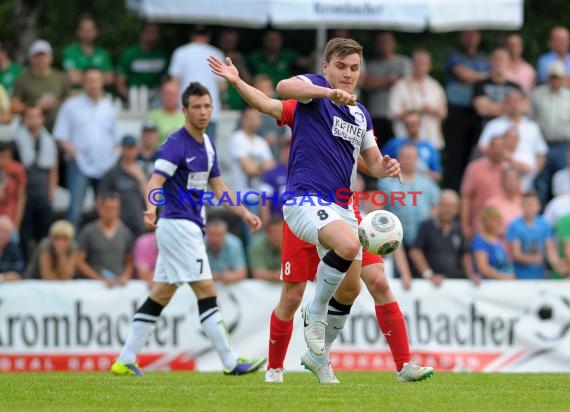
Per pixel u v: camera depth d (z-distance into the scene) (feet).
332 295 83.82
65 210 182.80
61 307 140.67
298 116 86.33
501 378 106.63
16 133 171.73
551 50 216.95
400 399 77.87
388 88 191.72
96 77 172.86
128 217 162.81
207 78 176.35
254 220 110.63
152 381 99.35
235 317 142.20
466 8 172.76
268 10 166.09
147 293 141.79
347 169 86.63
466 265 158.81
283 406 73.26
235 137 170.40
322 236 82.69
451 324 144.66
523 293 145.69
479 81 191.11
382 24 170.09
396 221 85.61
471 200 171.63
